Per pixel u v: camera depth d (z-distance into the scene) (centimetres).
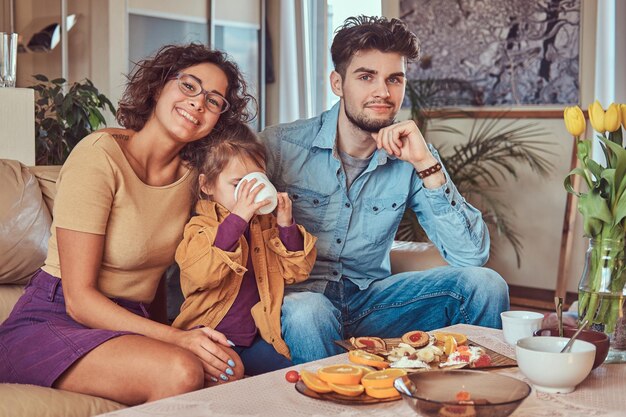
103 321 194
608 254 179
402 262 272
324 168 251
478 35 543
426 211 258
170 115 212
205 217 215
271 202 211
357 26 244
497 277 241
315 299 214
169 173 219
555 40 512
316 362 174
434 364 175
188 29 600
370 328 253
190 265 206
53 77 564
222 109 221
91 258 198
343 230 253
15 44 307
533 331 188
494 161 527
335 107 254
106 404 179
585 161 183
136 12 562
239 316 216
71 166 202
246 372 216
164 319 242
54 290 202
